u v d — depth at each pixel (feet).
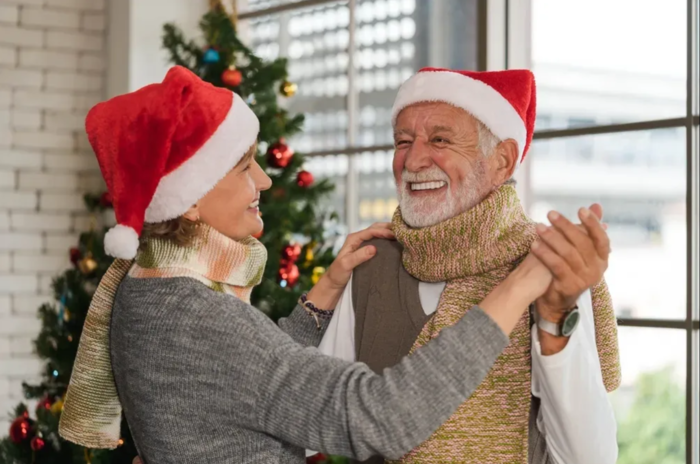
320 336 6.14
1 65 13.16
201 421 4.75
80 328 10.68
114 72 13.32
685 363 8.53
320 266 10.61
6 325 13.20
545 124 9.72
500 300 4.62
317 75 12.50
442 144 5.59
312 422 4.48
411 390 4.43
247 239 5.35
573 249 4.56
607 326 5.39
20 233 13.26
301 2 12.62
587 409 4.90
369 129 11.76
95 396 5.43
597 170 9.26
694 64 8.46
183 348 4.73
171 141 4.84
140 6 12.88
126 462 10.01
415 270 5.62
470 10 10.27
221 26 10.48
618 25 9.03
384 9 11.55
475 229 5.37
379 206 11.56
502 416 5.24
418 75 5.76
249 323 4.74
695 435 8.44
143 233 5.05
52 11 13.39
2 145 13.17
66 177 13.52
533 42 9.82
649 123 8.76
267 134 10.21
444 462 5.21
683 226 8.56
